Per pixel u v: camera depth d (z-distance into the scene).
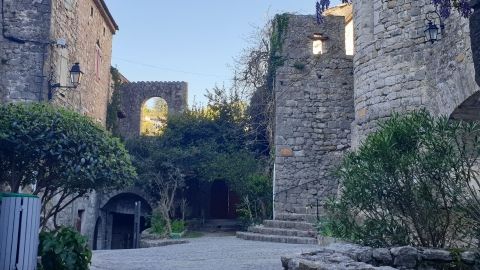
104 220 19.41
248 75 17.16
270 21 16.45
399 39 9.81
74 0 13.92
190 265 6.86
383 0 10.23
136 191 18.62
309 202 13.38
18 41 11.62
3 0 11.73
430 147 5.12
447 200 5.25
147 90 25.34
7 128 6.95
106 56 19.05
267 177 14.59
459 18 8.12
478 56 3.00
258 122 16.98
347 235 5.77
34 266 4.89
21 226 4.79
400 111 9.53
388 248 5.09
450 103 8.27
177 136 18.50
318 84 14.11
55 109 7.67
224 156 16.97
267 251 8.78
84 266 5.20
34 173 7.76
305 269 4.43
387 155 5.27
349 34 19.67
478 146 5.12
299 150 13.76
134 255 8.39
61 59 12.65
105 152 7.60
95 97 17.12
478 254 4.88
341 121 13.86
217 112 19.17
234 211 20.47
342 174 5.89
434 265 4.91
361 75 10.62
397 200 5.34
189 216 18.45
